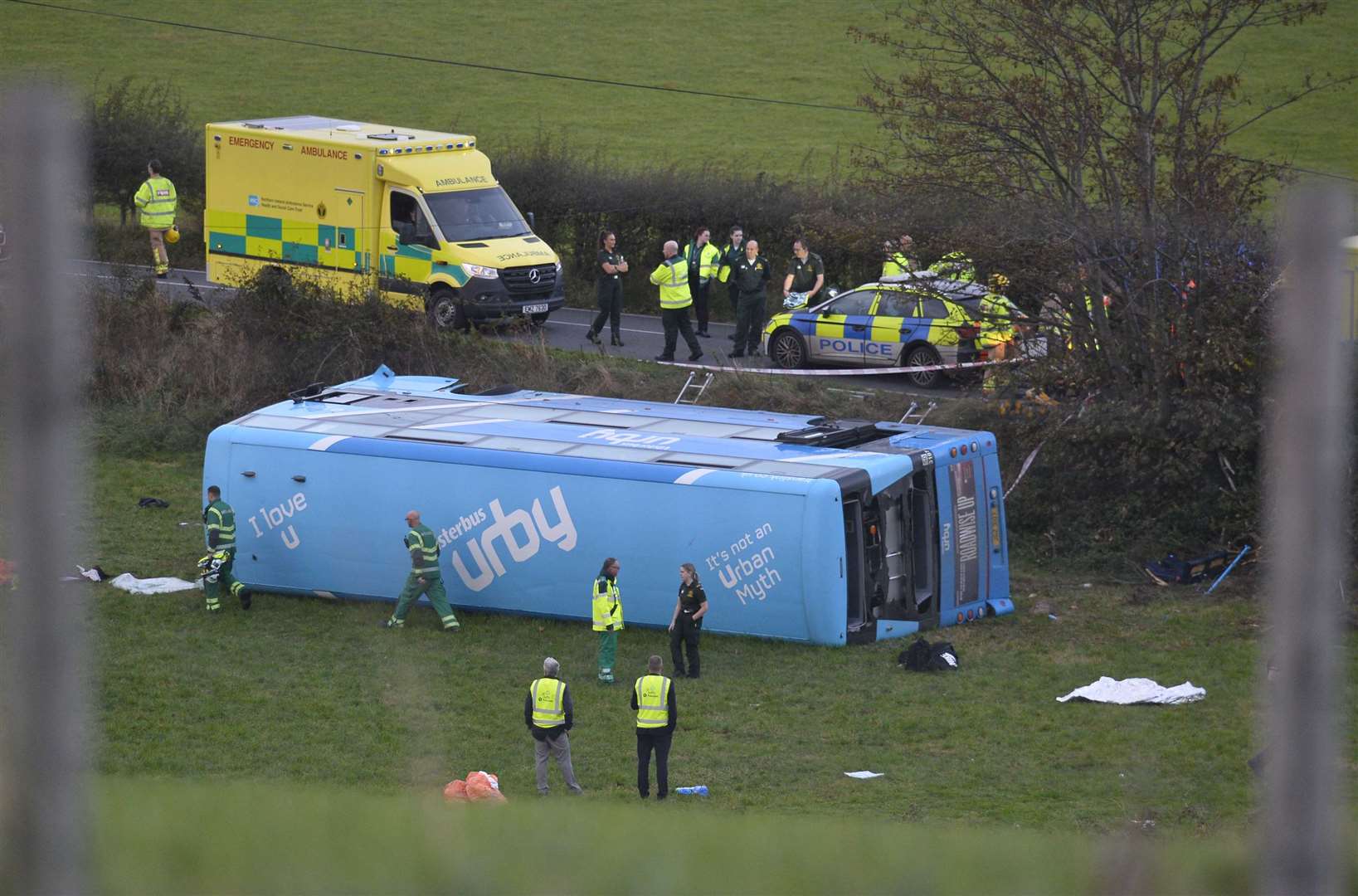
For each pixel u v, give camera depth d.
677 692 70.38
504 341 119.00
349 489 84.69
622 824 34.28
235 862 24.11
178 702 69.19
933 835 34.06
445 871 24.31
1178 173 92.69
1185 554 89.25
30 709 13.01
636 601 79.25
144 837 25.70
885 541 79.00
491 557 82.12
